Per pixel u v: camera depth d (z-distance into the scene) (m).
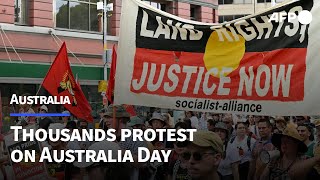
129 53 6.25
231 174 7.31
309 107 5.36
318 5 5.40
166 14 6.18
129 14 6.30
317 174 5.25
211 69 5.88
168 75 6.06
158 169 6.29
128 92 6.21
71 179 4.98
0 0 20.98
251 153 7.18
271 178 5.64
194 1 28.50
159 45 6.14
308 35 5.40
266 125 6.96
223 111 5.77
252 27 5.70
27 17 22.17
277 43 5.55
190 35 6.03
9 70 20.58
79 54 23.52
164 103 6.06
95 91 23.81
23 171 5.80
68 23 23.53
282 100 5.49
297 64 5.43
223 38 5.87
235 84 5.74
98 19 24.67
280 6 5.54
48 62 22.39
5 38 21.03
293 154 5.43
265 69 5.59
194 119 12.37
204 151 3.60
